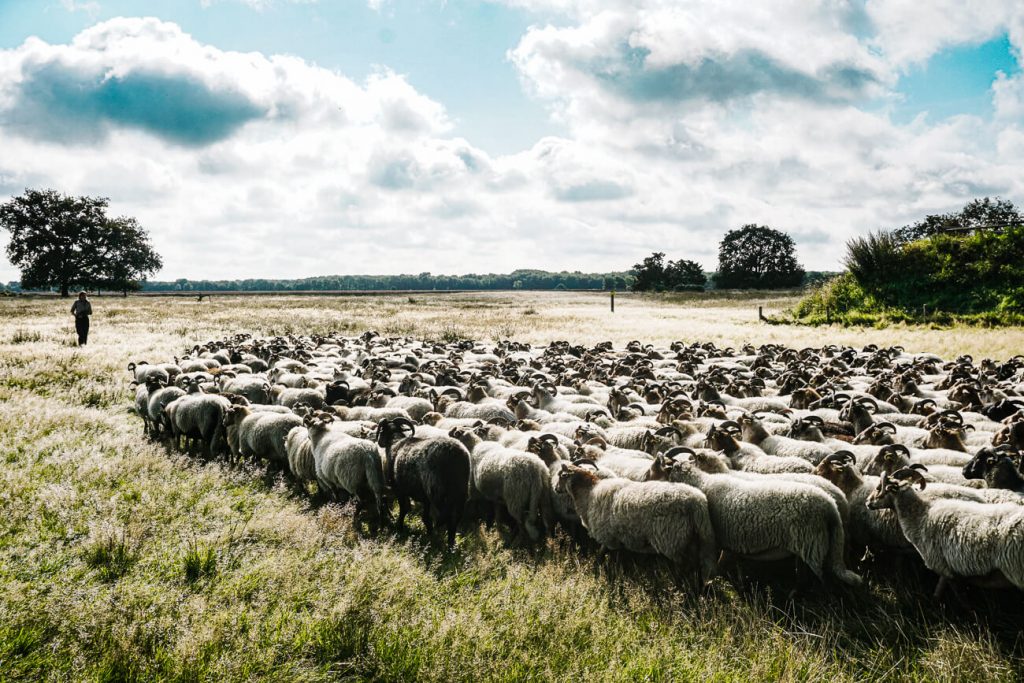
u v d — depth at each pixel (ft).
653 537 23.97
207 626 19.65
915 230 336.70
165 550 25.70
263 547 26.43
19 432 40.86
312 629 20.21
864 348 88.58
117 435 44.27
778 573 25.45
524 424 37.83
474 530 30.53
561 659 18.83
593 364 74.69
